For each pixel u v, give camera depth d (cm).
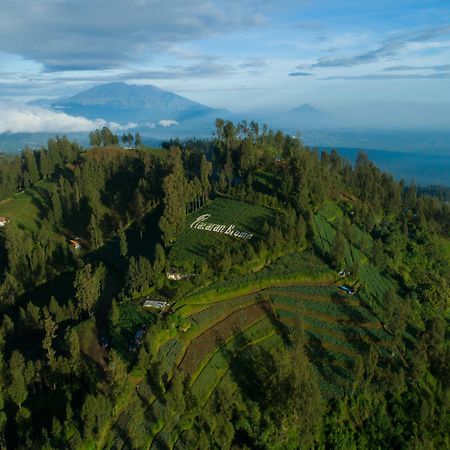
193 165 19162
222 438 7119
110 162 18975
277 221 12800
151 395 7688
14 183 18700
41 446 6538
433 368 9600
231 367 8700
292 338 9144
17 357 7550
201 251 11994
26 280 12444
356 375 8538
